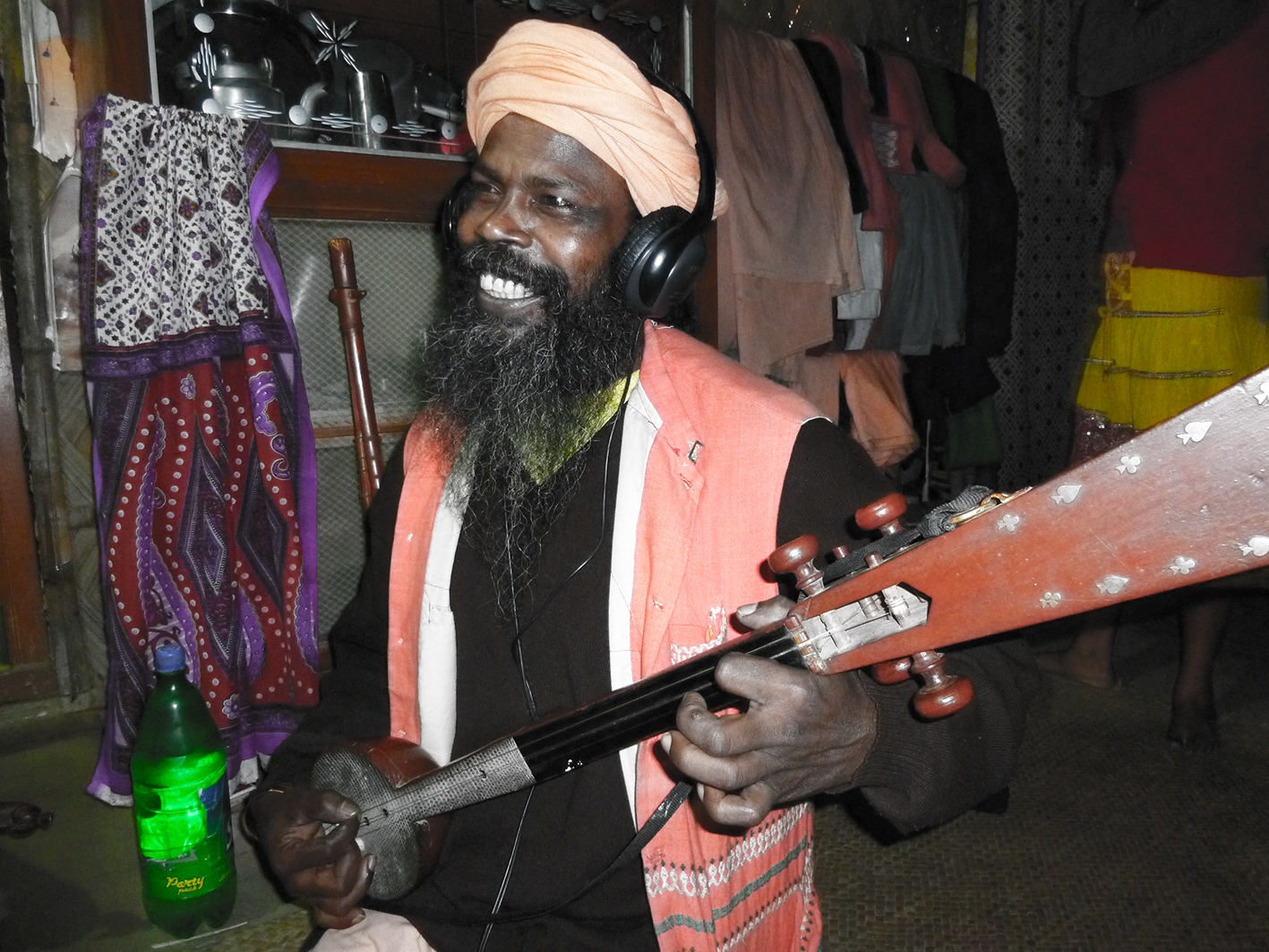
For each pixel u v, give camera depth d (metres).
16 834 1.76
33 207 2.12
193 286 1.79
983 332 3.47
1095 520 0.54
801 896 0.97
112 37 1.72
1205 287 2.15
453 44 2.28
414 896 0.97
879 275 2.97
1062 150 3.91
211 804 1.54
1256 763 2.20
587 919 0.90
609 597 0.90
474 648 0.98
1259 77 2.01
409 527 1.03
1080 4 3.77
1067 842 1.90
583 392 0.93
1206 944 1.60
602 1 2.27
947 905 1.71
